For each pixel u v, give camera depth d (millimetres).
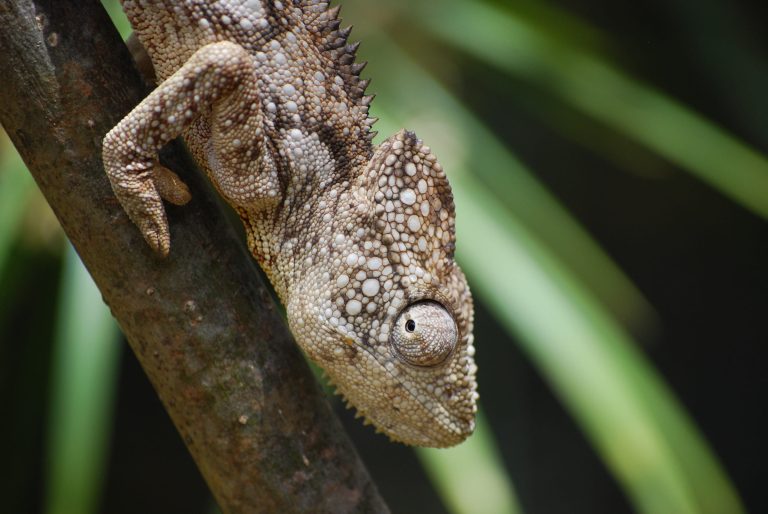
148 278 856
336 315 877
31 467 1610
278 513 871
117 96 854
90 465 985
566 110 1357
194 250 859
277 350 869
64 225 856
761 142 1761
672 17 1687
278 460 869
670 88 1843
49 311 1250
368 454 2125
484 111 1862
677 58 1813
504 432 2256
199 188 862
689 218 2154
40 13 848
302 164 877
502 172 1078
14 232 1012
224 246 863
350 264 876
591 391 985
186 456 2041
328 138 879
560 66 1079
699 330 2232
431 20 1094
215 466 869
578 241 1180
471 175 1031
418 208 878
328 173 879
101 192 852
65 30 850
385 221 876
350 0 1110
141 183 849
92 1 854
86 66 851
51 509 979
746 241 2166
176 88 850
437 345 879
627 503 2270
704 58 1652
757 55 1631
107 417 1026
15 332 1357
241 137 862
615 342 1000
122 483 2002
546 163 2082
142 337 861
